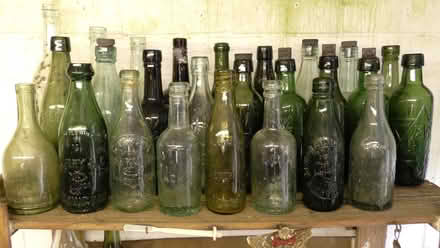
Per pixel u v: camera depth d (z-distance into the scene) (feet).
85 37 2.87
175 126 2.16
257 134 2.22
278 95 2.16
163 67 2.92
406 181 2.50
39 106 2.59
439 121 3.05
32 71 2.91
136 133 2.19
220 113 2.16
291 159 2.18
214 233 2.05
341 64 2.74
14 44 2.89
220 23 2.91
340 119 2.39
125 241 3.07
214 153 2.16
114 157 2.20
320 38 2.95
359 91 2.47
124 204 2.19
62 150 2.14
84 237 3.03
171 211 2.14
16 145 2.16
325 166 2.13
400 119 2.47
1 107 2.94
